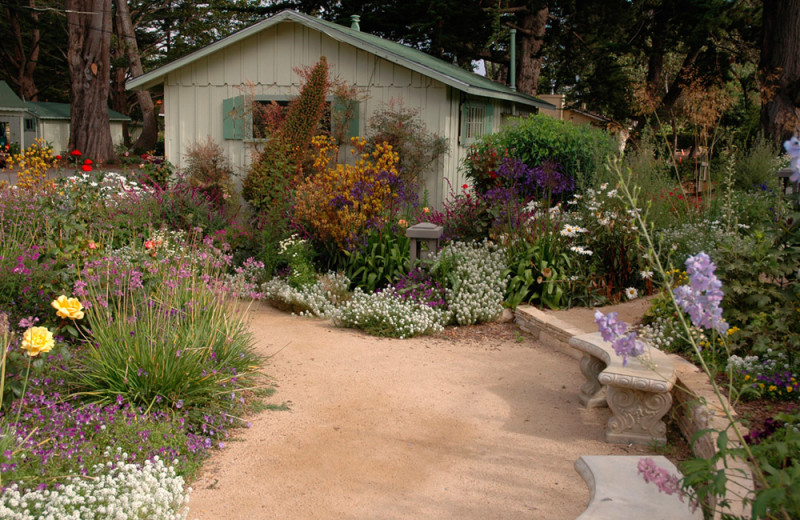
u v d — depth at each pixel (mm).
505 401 5328
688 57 25000
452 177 13180
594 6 22797
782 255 5168
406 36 24812
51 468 3525
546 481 3986
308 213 8938
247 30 12914
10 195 7992
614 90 24672
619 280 7973
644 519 3322
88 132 29250
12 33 41406
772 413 4227
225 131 13320
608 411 5141
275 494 3812
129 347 4707
